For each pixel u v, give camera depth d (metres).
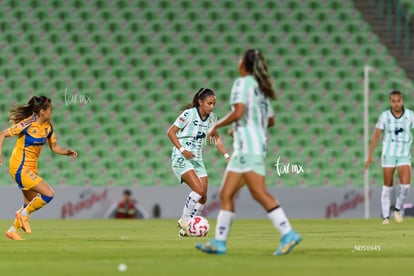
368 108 107.12
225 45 112.62
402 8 117.69
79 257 34.97
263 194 34.28
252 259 33.19
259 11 116.12
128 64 109.94
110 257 34.88
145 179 98.56
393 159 70.25
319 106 106.81
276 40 113.44
